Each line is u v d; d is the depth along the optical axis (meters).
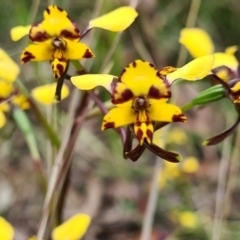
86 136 0.56
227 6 0.66
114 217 0.51
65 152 0.38
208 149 0.58
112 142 0.54
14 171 0.55
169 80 0.31
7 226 0.36
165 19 0.62
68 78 0.32
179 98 0.59
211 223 0.48
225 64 0.34
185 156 0.57
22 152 0.57
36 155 0.38
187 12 0.64
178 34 0.63
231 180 0.45
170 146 0.54
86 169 0.56
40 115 0.37
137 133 0.31
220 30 0.67
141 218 0.51
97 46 0.50
